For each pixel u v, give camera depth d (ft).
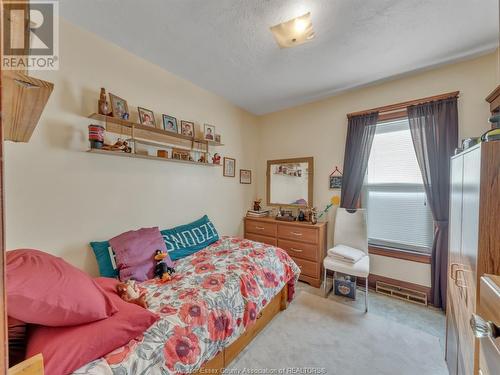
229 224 10.62
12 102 2.35
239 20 5.34
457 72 7.07
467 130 6.89
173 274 5.84
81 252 5.71
